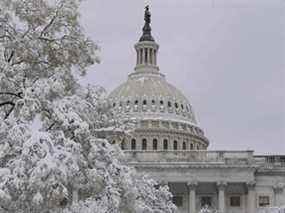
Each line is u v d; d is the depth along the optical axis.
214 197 147.88
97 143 30.72
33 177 26.00
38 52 32.75
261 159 148.25
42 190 26.28
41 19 33.06
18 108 29.86
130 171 31.72
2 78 30.50
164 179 142.38
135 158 145.25
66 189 26.70
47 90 29.61
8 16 32.09
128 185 31.33
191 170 143.25
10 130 27.78
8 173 26.58
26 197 26.89
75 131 29.00
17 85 31.28
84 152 29.91
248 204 142.38
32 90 29.75
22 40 32.22
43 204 26.92
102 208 34.34
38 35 33.31
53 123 30.19
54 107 29.66
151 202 54.50
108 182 30.52
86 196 31.94
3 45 32.00
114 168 31.08
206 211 102.94
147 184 53.31
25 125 28.14
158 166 142.88
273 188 144.75
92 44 34.31
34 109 28.86
